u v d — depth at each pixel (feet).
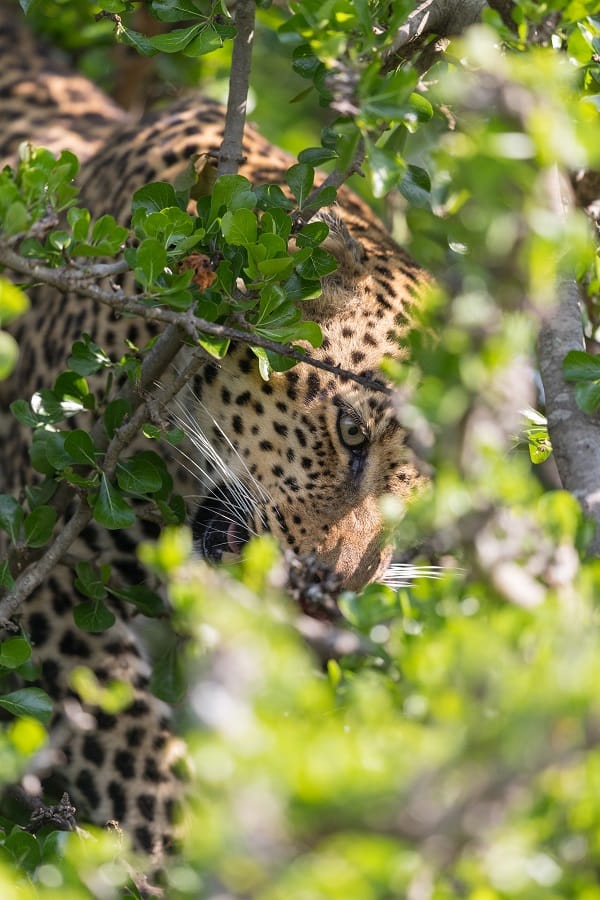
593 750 13.03
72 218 19.85
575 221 16.06
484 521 16.10
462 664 14.19
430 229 24.31
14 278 33.91
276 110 42.01
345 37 19.44
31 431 31.04
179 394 29.45
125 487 23.48
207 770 13.16
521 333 16.20
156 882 30.01
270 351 22.27
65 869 18.08
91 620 25.81
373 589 17.71
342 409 29.27
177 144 32.96
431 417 16.24
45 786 30.32
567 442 20.62
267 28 36.40
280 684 14.05
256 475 29.81
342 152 19.63
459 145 17.51
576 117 17.84
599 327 27.37
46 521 24.04
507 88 16.43
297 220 22.82
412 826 12.62
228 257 22.07
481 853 13.56
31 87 39.88
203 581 16.66
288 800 12.58
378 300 30.04
